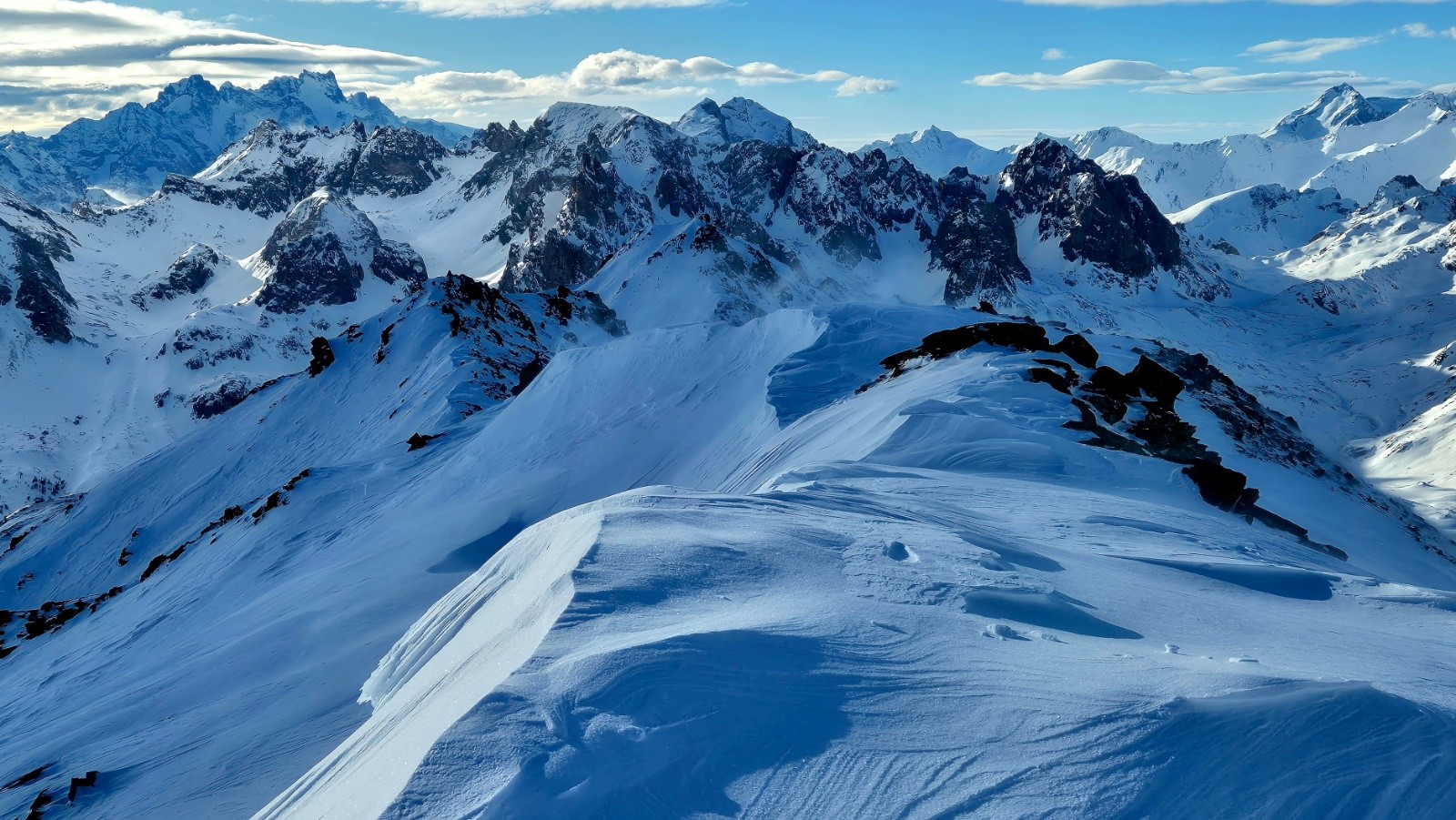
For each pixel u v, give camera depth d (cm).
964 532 1262
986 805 502
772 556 1010
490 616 1128
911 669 679
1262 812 489
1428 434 19000
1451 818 479
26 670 4784
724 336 6681
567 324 16025
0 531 11231
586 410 6244
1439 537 6278
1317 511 5016
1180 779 517
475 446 6397
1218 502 2256
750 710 601
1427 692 682
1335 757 526
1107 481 2231
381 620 2836
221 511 9612
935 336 4119
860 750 559
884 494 1725
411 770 545
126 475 11325
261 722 2048
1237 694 600
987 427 2517
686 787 523
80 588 9012
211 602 4559
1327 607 1126
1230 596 1137
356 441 10050
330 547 4969
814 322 5884
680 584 884
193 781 1792
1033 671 675
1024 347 3866
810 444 3344
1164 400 3509
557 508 4566
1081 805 498
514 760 534
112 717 2681
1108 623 911
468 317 12275
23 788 2253
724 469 4266
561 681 630
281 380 13225
